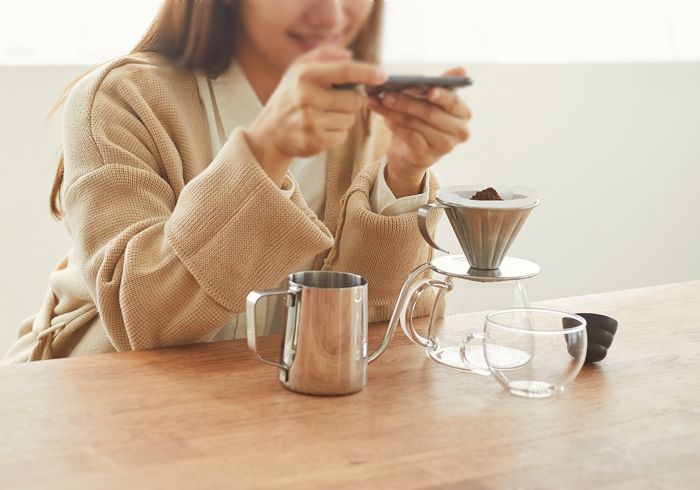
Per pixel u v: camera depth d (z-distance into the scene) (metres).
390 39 2.31
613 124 2.89
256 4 1.33
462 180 2.70
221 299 1.14
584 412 0.98
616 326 1.18
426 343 1.17
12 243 2.22
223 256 1.12
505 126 2.71
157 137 1.33
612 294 1.52
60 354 1.48
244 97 1.42
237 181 1.11
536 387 1.02
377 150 1.49
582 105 2.82
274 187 1.10
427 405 1.00
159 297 1.16
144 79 1.35
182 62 1.38
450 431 0.92
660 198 3.04
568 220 2.91
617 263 3.03
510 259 1.20
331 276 1.11
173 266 1.15
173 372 1.09
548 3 2.70
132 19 2.16
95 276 1.22
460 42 2.56
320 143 1.09
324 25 1.33
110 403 0.98
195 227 1.12
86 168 1.28
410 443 0.89
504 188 1.18
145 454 0.85
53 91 2.16
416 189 1.33
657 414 0.98
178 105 1.38
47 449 0.86
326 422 0.94
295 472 0.82
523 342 1.02
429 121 1.14
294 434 0.90
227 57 1.39
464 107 1.15
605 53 2.82
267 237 1.13
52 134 2.18
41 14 2.12
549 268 2.94
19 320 2.27
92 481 0.79
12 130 2.15
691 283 1.61
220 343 1.22
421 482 0.80
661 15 2.86
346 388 1.02
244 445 0.87
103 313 1.22
